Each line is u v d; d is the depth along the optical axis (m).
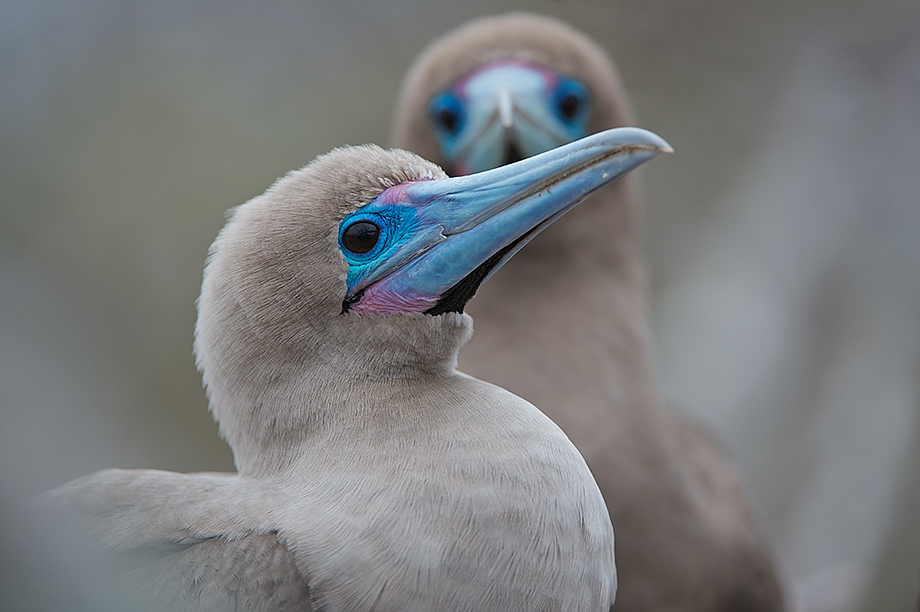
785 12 15.45
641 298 13.11
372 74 21.39
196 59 20.19
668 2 15.07
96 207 19.00
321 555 7.05
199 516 7.42
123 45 19.28
